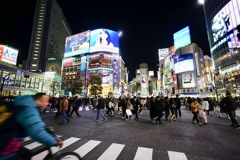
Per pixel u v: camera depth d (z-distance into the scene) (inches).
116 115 578.9
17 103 67.2
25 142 202.2
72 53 3804.1
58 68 4180.6
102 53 3408.0
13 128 62.7
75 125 339.6
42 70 4254.4
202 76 2207.2
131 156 155.3
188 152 168.9
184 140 220.4
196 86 2111.2
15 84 2000.5
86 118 461.7
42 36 4402.1
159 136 244.2
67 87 3614.7
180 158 151.0
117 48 3599.9
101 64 3316.9
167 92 3014.3
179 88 2336.4
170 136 244.7
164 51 4217.5
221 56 1582.2
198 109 387.2
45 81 2773.1
